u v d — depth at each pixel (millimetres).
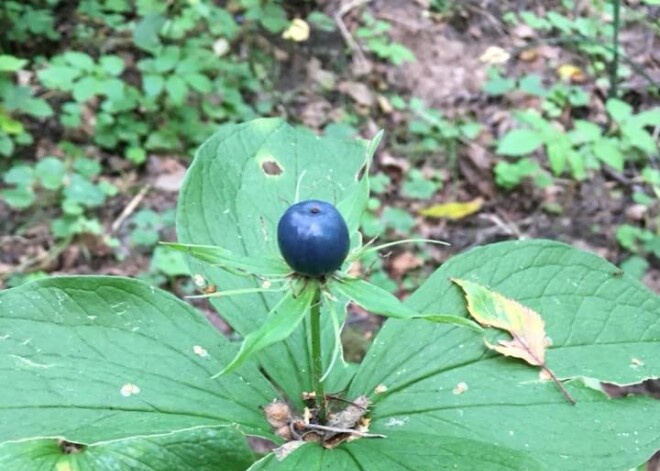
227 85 406
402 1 481
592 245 355
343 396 146
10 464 119
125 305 143
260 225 160
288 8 466
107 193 351
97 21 433
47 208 341
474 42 467
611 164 319
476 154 396
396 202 371
